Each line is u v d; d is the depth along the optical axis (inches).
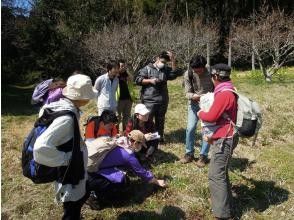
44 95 117.3
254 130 111.3
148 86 159.3
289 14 617.0
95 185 115.1
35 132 86.9
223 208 110.5
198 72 132.3
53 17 551.5
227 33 634.2
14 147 173.6
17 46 505.7
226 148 108.9
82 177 88.7
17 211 118.2
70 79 86.0
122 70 166.4
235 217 115.0
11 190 130.0
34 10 536.4
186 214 116.7
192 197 125.6
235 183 135.1
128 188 125.1
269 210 119.0
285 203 122.6
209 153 161.6
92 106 260.5
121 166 119.6
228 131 108.7
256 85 350.0
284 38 419.2
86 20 557.3
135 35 467.2
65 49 507.5
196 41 516.1
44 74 516.7
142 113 140.2
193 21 579.5
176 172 143.3
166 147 169.3
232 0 637.3
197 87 142.9
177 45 500.7
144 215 115.0
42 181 87.2
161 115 164.4
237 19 634.2
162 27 517.7
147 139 139.3
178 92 314.0
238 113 108.7
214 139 109.8
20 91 458.9
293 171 146.2
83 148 92.4
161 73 158.1
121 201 122.3
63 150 86.1
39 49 514.9
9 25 489.1
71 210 95.2
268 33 418.3
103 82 157.5
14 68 512.7
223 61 631.8
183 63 508.1
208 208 119.7
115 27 478.0
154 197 125.2
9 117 251.4
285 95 285.9
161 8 640.4
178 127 202.1
